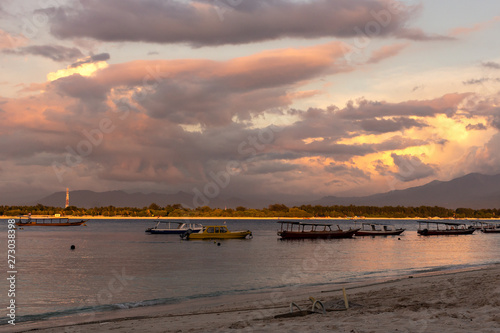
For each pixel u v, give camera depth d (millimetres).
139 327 19359
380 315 16719
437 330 13258
